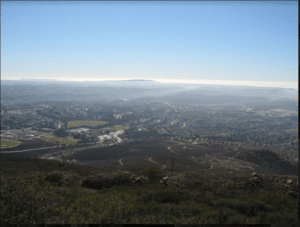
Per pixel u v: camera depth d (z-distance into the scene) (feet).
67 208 22.59
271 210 27.84
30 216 18.62
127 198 29.91
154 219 22.27
